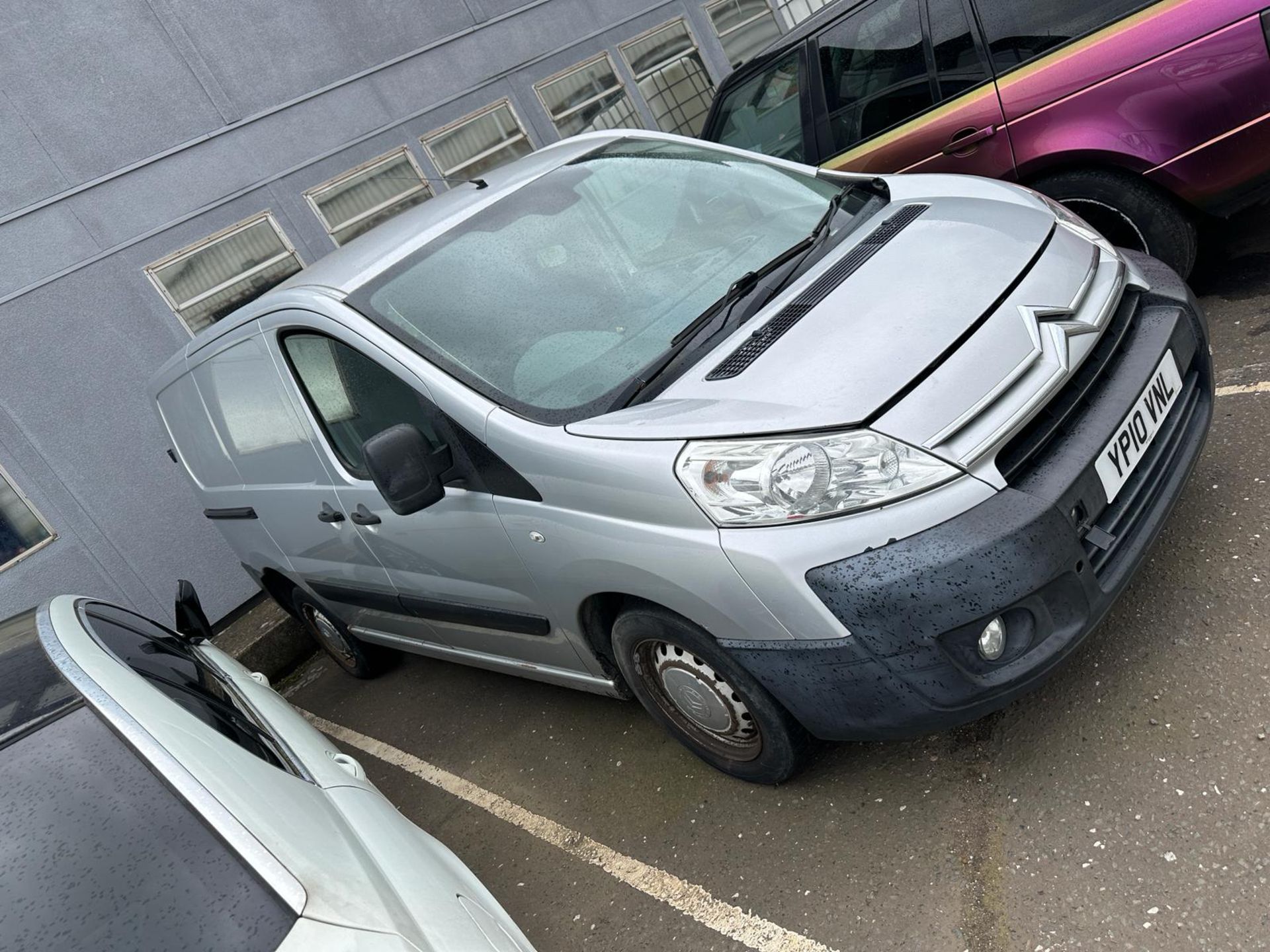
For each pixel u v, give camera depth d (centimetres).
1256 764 193
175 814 160
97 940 145
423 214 314
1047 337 208
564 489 229
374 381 278
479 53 809
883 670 192
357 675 471
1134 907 178
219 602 650
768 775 246
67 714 184
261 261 692
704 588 207
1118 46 334
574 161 319
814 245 271
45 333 598
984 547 183
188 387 403
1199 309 249
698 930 225
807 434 195
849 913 208
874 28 409
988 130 373
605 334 255
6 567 577
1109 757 211
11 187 592
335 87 730
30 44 597
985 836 209
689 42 953
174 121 654
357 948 138
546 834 287
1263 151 321
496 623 294
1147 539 208
